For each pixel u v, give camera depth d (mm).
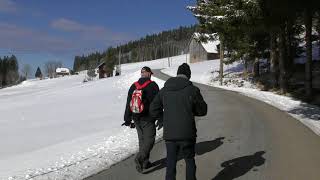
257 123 15258
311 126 14570
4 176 8555
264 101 25047
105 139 13062
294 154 10000
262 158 9602
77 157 10211
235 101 24828
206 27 34125
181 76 7164
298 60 50312
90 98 32656
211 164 9117
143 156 8711
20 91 68875
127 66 130500
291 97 28094
